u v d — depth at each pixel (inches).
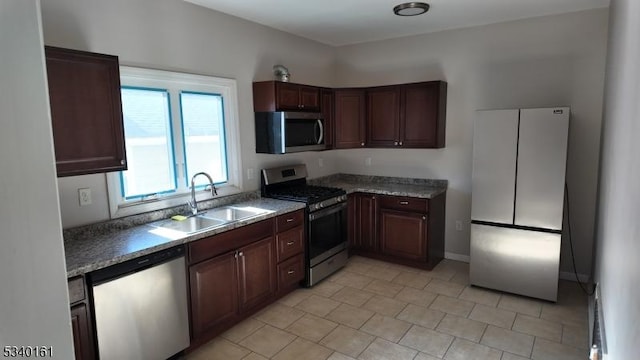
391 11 140.9
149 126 119.3
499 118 134.9
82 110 89.3
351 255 184.9
